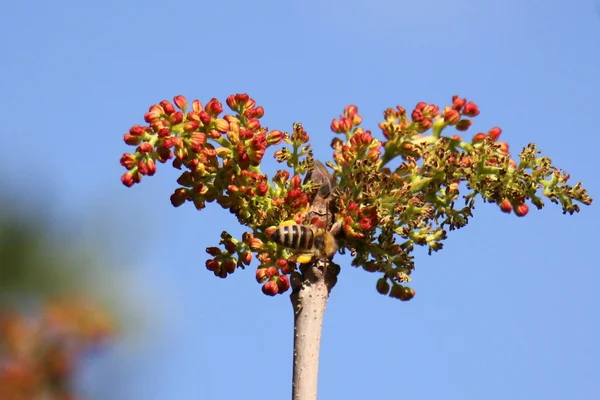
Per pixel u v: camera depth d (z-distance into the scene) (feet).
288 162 29.04
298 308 27.27
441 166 29.48
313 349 26.81
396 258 28.96
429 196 29.81
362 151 29.17
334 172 29.27
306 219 28.32
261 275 27.61
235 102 28.60
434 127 30.48
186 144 27.02
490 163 30.07
